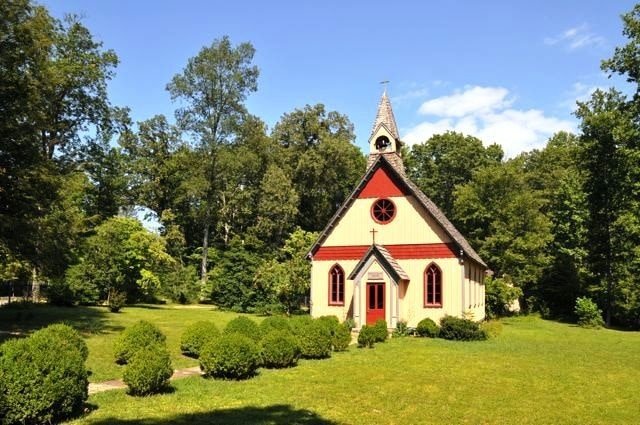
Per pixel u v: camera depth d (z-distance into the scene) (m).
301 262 41.91
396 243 32.19
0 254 25.47
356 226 33.47
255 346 16.02
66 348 11.32
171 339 24.23
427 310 30.84
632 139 41.28
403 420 11.27
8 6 24.52
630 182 43.75
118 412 11.28
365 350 22.25
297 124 63.22
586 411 12.48
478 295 38.00
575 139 70.56
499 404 12.90
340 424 10.81
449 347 23.66
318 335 19.73
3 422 9.79
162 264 51.19
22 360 10.24
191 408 11.75
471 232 53.72
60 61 36.62
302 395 13.28
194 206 65.56
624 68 37.50
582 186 48.62
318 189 61.56
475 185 54.12
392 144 34.31
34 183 25.47
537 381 15.87
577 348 24.97
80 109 40.34
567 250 50.91
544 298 52.97
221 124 56.25
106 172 46.19
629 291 44.47
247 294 43.31
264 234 56.62
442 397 13.45
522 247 49.66
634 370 18.45
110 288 42.88
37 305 38.59
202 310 43.47
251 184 62.38
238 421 10.76
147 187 64.12
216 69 55.22
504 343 26.11
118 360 17.72
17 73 25.11
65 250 30.11
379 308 30.83
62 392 10.49
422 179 73.00
